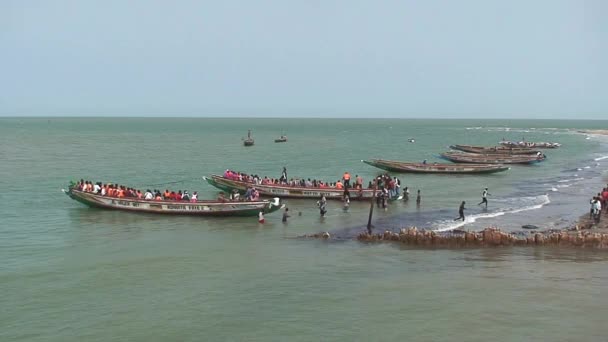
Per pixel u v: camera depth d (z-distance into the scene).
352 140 170.25
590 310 24.44
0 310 24.45
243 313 24.20
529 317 23.69
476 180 70.81
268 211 44.66
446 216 45.50
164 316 23.86
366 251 34.22
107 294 26.47
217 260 32.28
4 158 93.50
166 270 30.27
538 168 86.75
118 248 35.22
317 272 29.89
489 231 35.53
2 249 34.72
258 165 88.06
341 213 47.53
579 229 39.03
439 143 156.88
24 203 51.00
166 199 47.00
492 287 27.34
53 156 99.25
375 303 25.27
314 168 84.06
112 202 47.50
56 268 30.55
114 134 194.75
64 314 24.06
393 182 54.44
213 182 58.75
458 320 23.39
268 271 30.06
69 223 42.75
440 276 29.12
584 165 91.38
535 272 29.72
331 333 22.20
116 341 21.56
